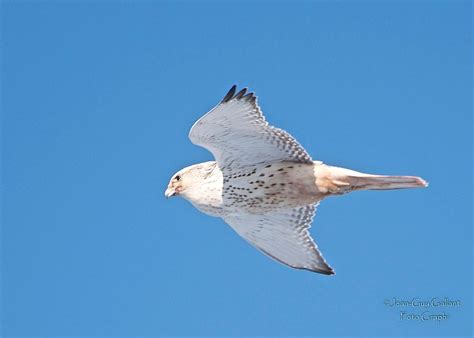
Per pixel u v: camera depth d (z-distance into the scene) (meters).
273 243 17.14
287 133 14.77
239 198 15.91
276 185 15.45
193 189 16.36
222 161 15.47
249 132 14.80
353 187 15.12
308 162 15.23
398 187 14.85
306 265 17.16
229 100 14.17
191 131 14.81
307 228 16.77
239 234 17.16
